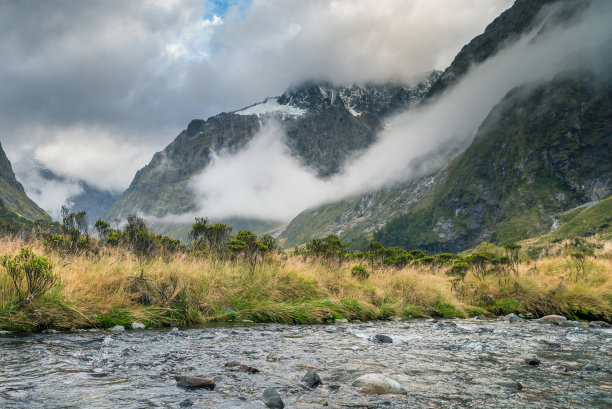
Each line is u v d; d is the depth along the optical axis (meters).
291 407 3.55
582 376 5.14
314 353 6.24
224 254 13.87
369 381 4.37
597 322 12.05
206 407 3.40
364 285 14.20
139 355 5.50
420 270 19.77
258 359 5.60
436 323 10.96
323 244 19.36
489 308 15.12
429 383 4.64
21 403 3.32
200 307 9.84
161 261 11.60
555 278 17.55
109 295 8.86
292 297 12.23
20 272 7.64
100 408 3.27
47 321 7.28
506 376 5.08
